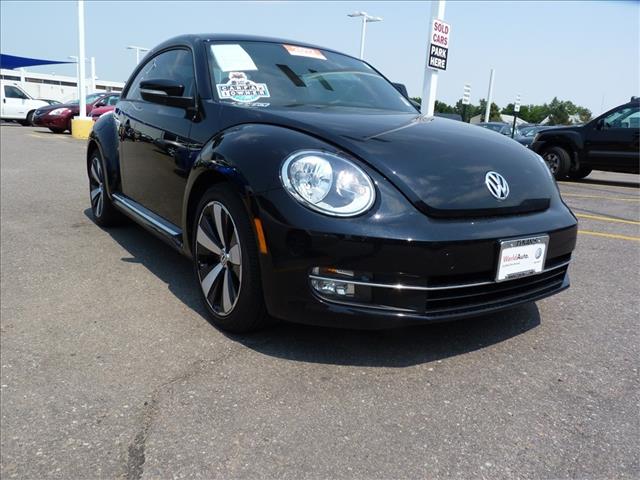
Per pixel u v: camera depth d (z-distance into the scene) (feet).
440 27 33.24
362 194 6.90
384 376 7.20
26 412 6.53
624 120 30.68
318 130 7.75
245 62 10.61
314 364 7.50
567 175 34.60
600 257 13.39
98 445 5.92
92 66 86.53
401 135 8.08
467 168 7.71
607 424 6.26
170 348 8.02
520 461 5.62
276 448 5.79
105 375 7.33
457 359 7.70
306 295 6.99
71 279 11.10
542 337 8.50
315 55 11.94
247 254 7.58
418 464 5.56
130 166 12.66
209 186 8.86
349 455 5.68
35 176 24.77
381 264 6.73
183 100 10.02
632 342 8.40
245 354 7.78
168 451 5.78
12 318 9.20
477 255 7.07
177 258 12.64
